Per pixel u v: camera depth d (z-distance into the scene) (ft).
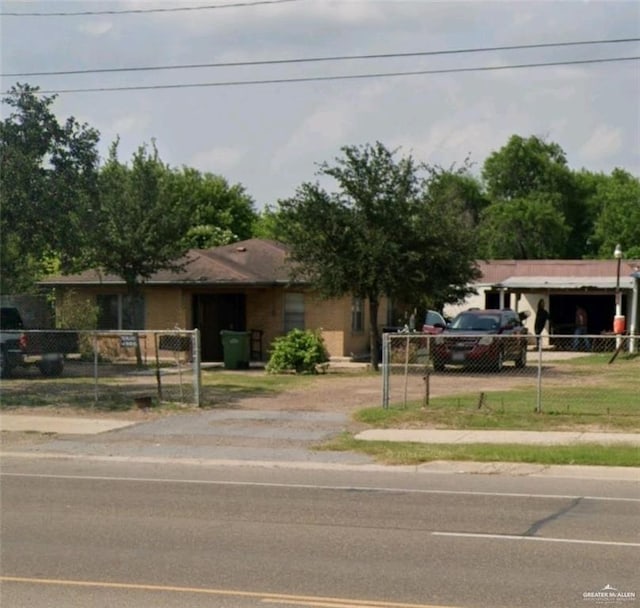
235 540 30.17
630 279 136.46
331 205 90.89
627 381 82.99
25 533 31.24
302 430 58.03
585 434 54.75
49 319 129.39
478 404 64.59
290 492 39.75
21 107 72.38
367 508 35.91
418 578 25.41
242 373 96.12
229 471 46.21
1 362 88.12
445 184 93.20
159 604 22.90
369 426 59.11
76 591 24.09
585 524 32.78
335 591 24.09
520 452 48.67
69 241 75.15
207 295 117.60
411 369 95.81
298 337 95.66
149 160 103.96
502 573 25.98
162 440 55.21
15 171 70.90
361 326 118.93
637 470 45.01
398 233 90.07
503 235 245.04
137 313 117.39
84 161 75.25
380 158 90.48
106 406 68.39
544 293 143.84
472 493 39.47
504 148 269.64
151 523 32.94
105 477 44.29
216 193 232.94
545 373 91.40
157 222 102.27
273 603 23.00
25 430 59.00
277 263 118.21
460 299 105.91
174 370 97.76
